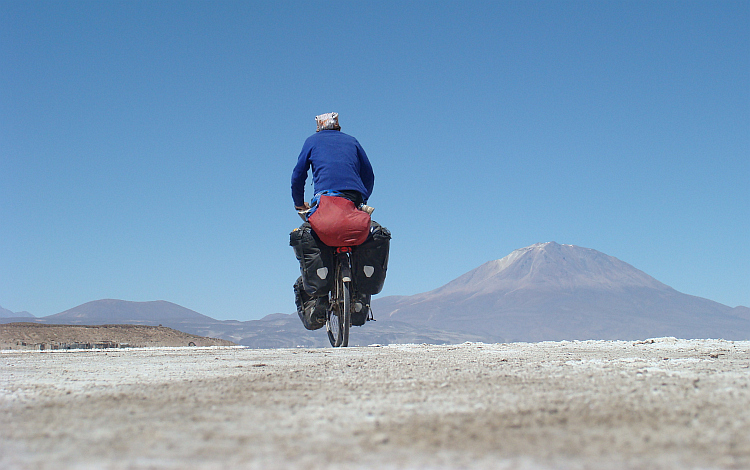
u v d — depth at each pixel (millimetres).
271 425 2541
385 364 5219
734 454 1989
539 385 3625
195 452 2084
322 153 8828
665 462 1904
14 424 2631
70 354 8383
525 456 1991
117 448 2152
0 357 7719
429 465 1896
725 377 3885
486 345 9227
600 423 2479
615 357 5867
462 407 2908
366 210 8734
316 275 8617
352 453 2055
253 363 5727
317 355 6859
